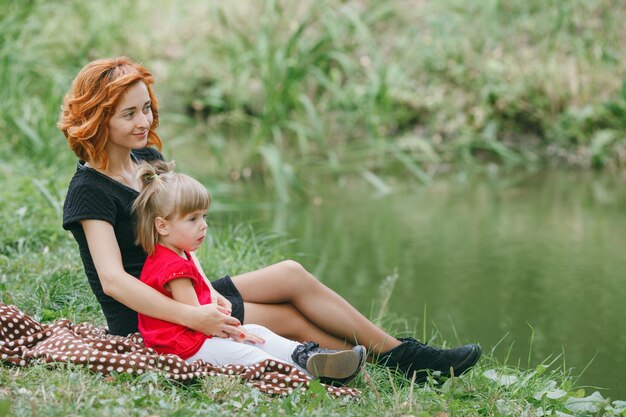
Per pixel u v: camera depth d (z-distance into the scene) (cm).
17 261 529
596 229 813
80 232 376
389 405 368
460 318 585
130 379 352
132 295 362
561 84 1205
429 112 1230
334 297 406
